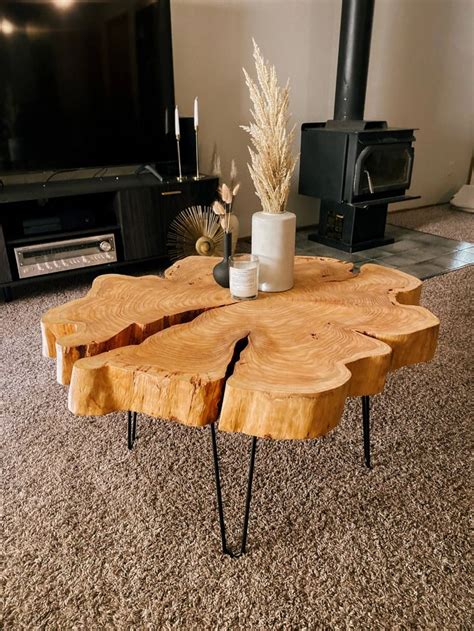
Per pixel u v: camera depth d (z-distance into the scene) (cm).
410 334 110
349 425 153
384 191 324
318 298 132
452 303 245
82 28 241
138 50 259
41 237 244
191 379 91
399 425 153
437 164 458
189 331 112
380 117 398
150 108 273
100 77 253
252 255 133
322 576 103
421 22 387
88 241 255
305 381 90
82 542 111
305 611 96
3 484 129
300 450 142
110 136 266
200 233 282
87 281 278
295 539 112
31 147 247
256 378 91
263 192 131
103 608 96
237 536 113
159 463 137
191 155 299
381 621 94
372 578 102
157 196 268
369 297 133
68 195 241
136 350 104
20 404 164
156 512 120
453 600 98
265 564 106
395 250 332
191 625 93
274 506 121
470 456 140
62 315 122
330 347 104
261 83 120
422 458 139
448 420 156
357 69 311
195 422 92
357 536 113
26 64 234
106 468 135
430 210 452
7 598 98
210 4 295
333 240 341
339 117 326
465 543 111
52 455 140
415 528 115
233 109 327
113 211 269
